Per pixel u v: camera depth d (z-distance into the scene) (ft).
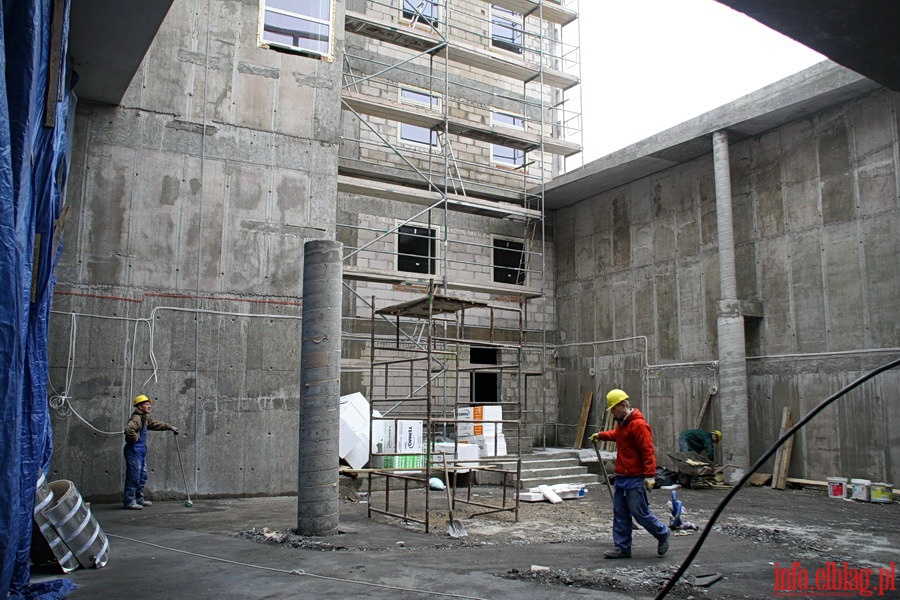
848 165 42.96
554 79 63.87
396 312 32.83
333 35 40.91
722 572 20.03
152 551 22.11
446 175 53.01
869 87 41.01
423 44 55.88
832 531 27.94
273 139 38.86
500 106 64.85
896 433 38.99
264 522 28.30
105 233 35.09
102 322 34.53
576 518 31.60
